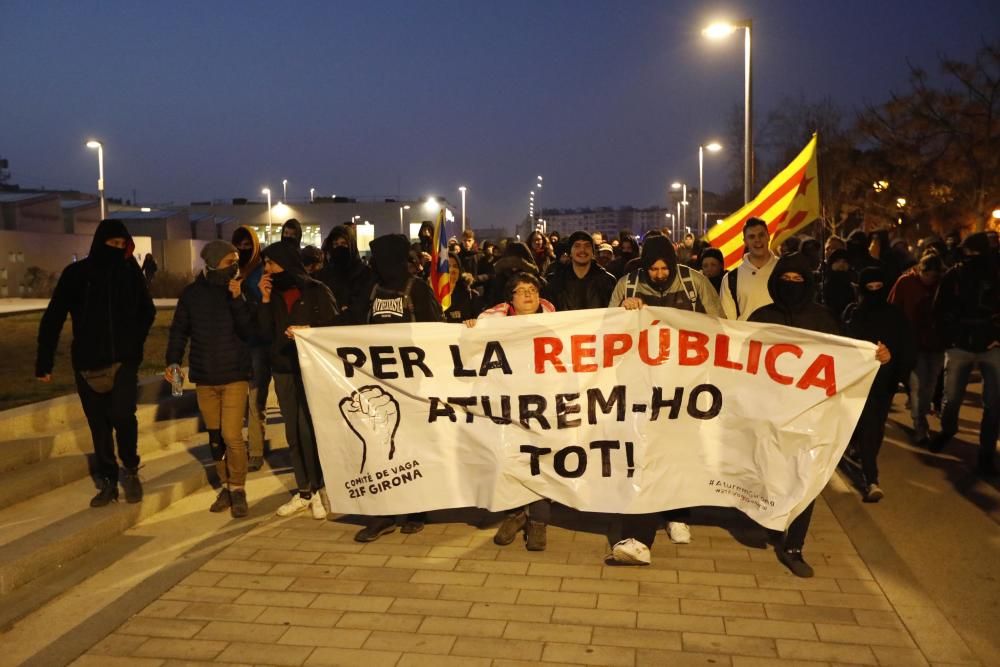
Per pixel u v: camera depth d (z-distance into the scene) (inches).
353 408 254.1
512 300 258.2
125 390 261.4
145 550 246.4
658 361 244.1
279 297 275.3
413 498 252.4
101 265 258.8
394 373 252.7
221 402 276.7
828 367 233.0
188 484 297.0
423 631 195.5
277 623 200.5
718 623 197.6
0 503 258.4
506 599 211.3
